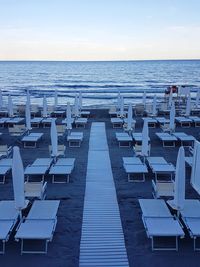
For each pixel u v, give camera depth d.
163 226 7.11
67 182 10.89
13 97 41.78
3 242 6.80
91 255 6.76
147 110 22.81
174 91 26.34
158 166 11.45
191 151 13.85
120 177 11.41
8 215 7.57
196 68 115.69
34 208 7.95
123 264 6.46
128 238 7.40
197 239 7.31
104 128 19.70
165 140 15.40
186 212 7.75
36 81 69.62
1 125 20.38
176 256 6.73
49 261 6.57
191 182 9.30
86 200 9.45
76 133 16.83
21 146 15.83
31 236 6.70
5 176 11.48
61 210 8.79
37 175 11.59
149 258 6.66
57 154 12.23
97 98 40.66
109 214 8.56
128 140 15.32
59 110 24.31
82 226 7.92
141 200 8.43
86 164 12.84
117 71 102.00
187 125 20.45
